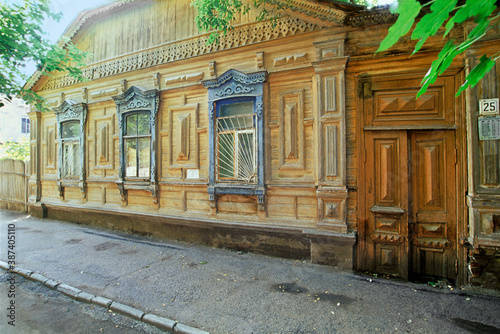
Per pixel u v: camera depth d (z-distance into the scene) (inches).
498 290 147.5
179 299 143.4
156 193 256.1
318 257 185.8
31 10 196.1
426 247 166.7
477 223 148.1
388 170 171.5
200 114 237.9
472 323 120.3
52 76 321.1
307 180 194.7
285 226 196.7
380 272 172.9
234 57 221.5
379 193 174.1
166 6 258.1
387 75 171.0
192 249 222.7
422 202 168.2
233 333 115.7
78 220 316.5
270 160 207.3
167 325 121.9
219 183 224.2
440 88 162.2
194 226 235.9
